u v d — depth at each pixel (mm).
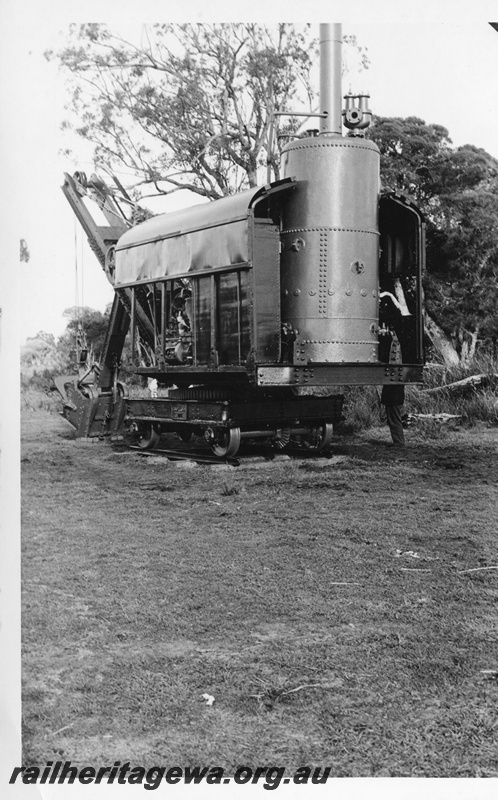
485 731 4938
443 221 19453
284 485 11086
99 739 5020
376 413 16703
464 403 16656
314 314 12484
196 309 13680
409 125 19484
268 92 18688
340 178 12508
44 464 13172
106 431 16000
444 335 19391
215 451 13117
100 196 17156
